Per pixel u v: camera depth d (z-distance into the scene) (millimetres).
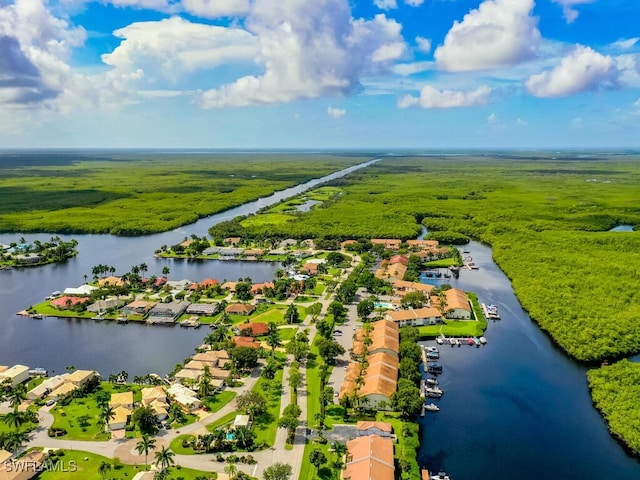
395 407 154000
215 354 185875
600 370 177875
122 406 151625
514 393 170375
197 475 122250
